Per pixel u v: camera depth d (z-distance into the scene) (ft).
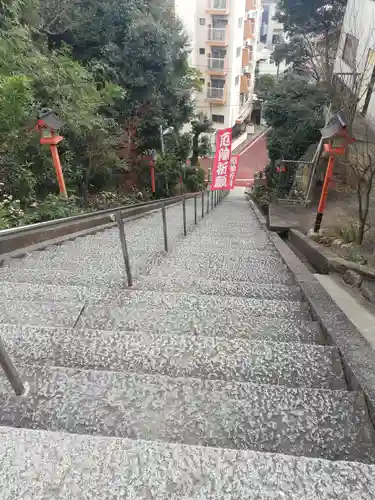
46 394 4.96
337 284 11.43
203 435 4.40
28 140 21.48
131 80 37.11
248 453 3.65
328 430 4.46
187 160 64.95
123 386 5.07
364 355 5.89
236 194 73.72
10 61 22.88
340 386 5.58
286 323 7.59
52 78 25.05
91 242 17.48
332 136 20.70
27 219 18.49
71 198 22.65
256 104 100.63
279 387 5.02
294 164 43.60
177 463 3.55
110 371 5.33
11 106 19.38
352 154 28.66
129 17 36.50
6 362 4.77
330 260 14.17
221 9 74.79
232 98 85.46
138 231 21.90
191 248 16.92
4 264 12.99
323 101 40.19
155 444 3.72
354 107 32.94
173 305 8.67
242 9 79.82
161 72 39.29
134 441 3.76
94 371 5.30
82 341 6.52
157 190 46.16
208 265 13.42
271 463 3.56
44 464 3.53
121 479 3.41
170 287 10.41
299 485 3.38
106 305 8.77
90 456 3.61
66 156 27.84
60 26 35.22
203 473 3.46
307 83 42.09
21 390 4.94
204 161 81.46
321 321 7.38
